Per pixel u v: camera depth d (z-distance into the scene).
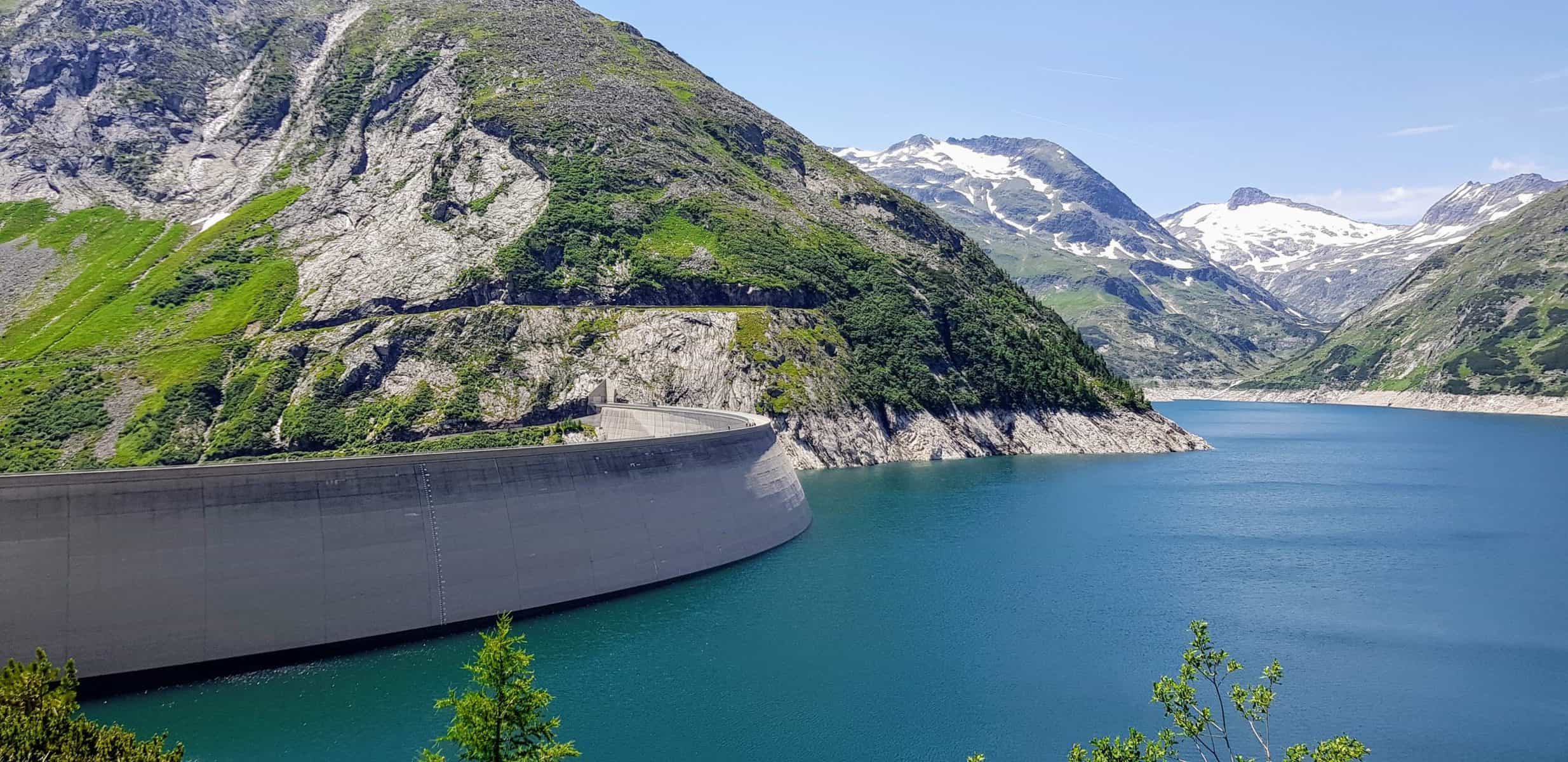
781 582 110.25
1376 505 167.75
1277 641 93.75
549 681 81.44
